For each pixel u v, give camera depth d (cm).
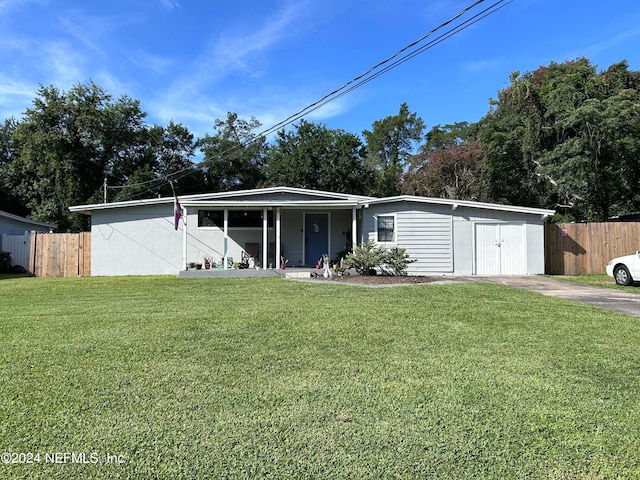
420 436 263
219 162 3350
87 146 2825
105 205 1535
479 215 1431
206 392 332
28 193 2878
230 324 577
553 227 1466
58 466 230
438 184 2823
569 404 313
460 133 3700
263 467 230
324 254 1572
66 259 1628
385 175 3550
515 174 2373
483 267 1426
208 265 1424
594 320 613
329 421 283
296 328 554
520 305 743
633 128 1909
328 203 1395
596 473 226
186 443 254
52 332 530
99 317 632
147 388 340
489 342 489
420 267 1423
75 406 304
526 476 222
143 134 3200
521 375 376
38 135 2653
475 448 250
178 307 727
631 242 1439
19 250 1694
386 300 802
